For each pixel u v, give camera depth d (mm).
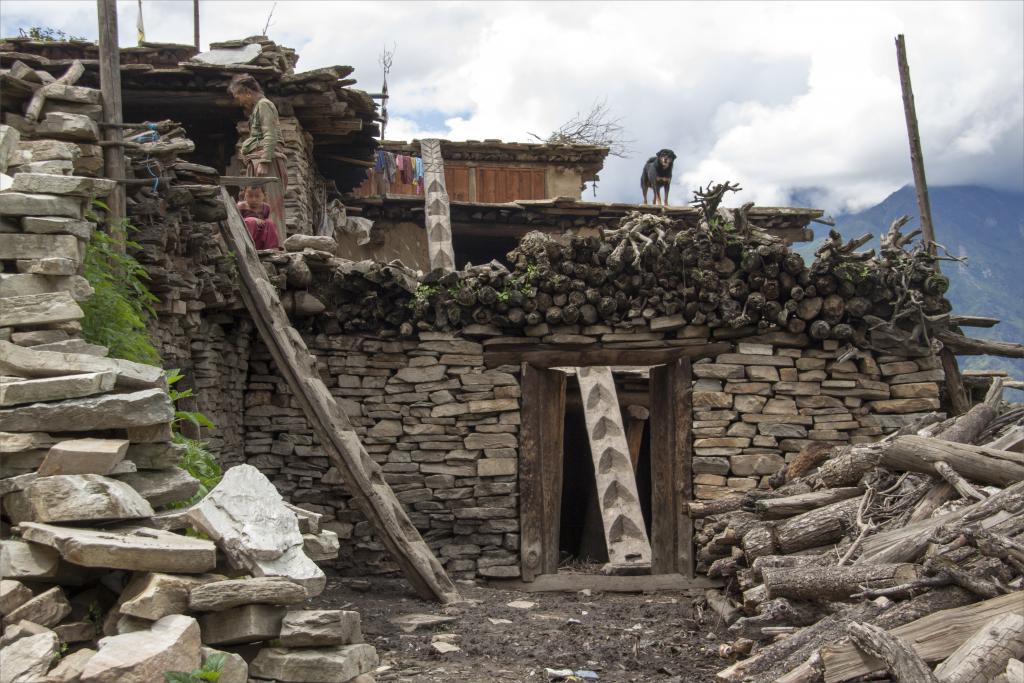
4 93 6562
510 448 9812
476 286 9766
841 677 4629
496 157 17766
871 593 5398
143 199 7000
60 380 4125
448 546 9742
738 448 9609
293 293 9641
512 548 9711
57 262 4605
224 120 12984
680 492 9656
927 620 4793
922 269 9906
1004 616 4531
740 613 7152
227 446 9094
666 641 6758
